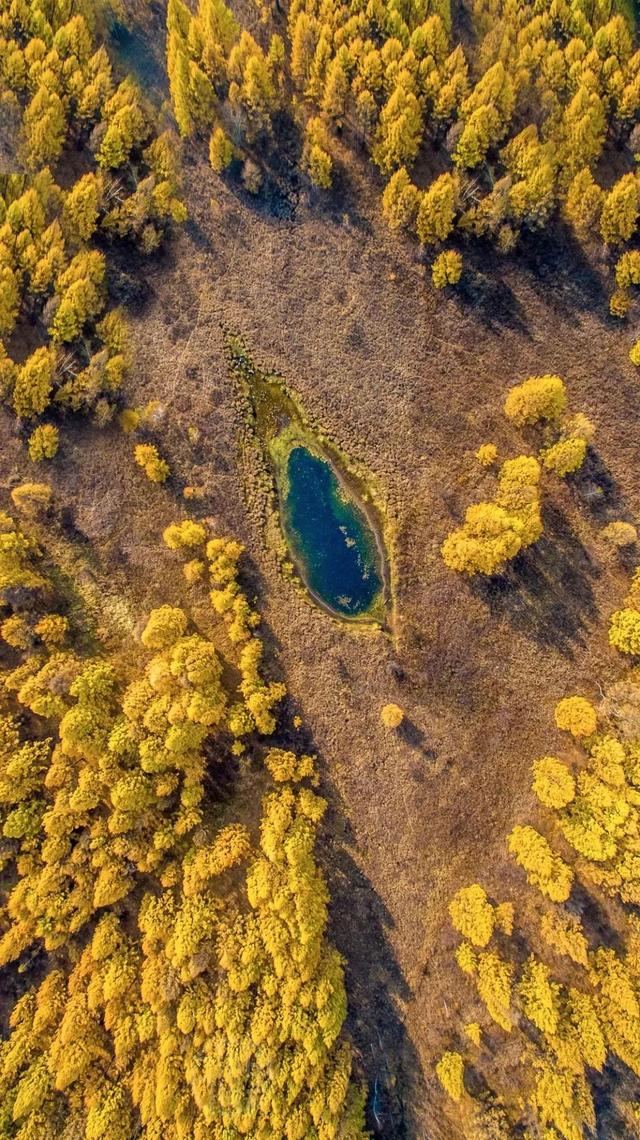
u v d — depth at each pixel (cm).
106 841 5428
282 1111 4978
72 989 5306
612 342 5844
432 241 5869
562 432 5734
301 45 5772
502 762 5762
